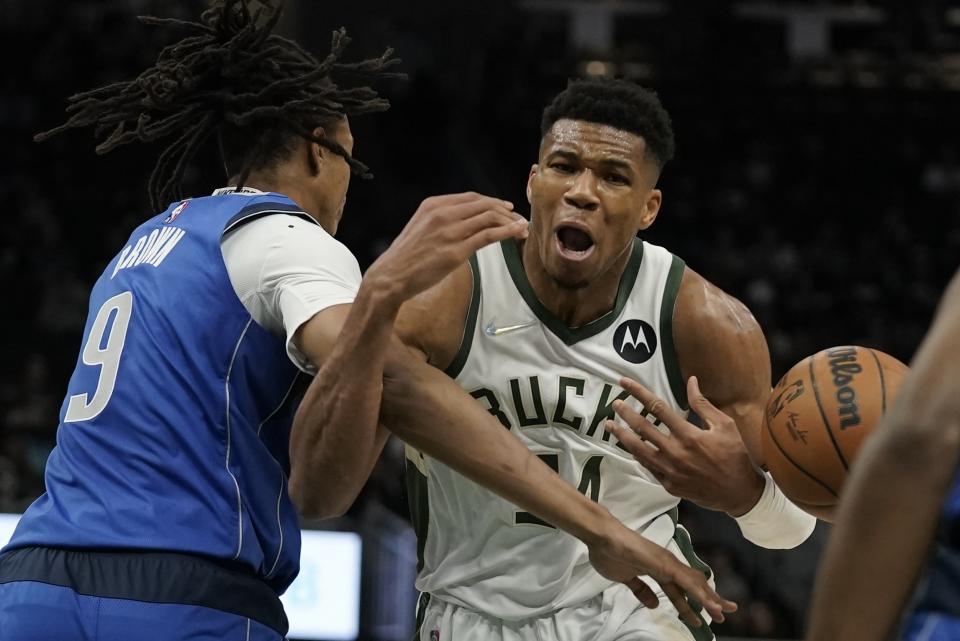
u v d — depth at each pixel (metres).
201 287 2.83
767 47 20.77
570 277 3.00
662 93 19.09
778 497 3.02
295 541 2.89
